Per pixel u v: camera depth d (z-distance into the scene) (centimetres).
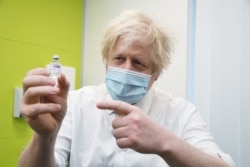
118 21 84
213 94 127
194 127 88
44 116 57
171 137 53
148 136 51
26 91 55
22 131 132
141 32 81
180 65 133
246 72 119
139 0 148
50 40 146
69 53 158
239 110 120
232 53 123
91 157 87
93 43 165
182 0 133
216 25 127
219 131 125
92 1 167
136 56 81
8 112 126
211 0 128
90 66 166
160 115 95
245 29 120
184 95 132
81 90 102
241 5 121
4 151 125
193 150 56
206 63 129
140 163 86
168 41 90
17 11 129
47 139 61
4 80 124
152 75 90
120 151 88
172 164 54
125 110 52
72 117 92
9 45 126
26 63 133
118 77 83
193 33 133
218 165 58
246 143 118
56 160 74
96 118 93
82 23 167
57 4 150
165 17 139
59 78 58
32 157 62
